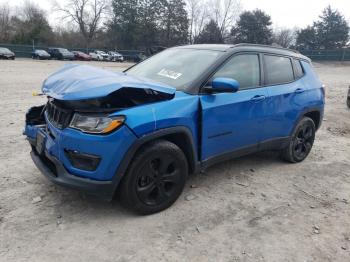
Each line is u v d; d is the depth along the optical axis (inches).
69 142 125.3
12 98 381.4
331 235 136.9
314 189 178.4
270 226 140.5
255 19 2519.7
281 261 119.9
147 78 161.5
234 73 165.5
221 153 162.9
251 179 184.2
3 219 133.3
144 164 133.6
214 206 152.9
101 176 125.9
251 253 122.9
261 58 182.9
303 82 208.4
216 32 2554.1
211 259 118.6
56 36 2452.0
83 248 120.2
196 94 148.2
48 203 146.0
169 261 116.5
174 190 146.5
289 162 213.0
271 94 181.3
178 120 138.6
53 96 127.0
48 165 141.7
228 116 158.7
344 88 697.0
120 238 126.6
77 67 148.0
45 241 122.4
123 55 2180.1
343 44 2699.3
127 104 131.9
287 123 196.4
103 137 122.4
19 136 232.4
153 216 141.6
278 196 167.2
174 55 181.6
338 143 269.3
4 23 2380.7
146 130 129.5
